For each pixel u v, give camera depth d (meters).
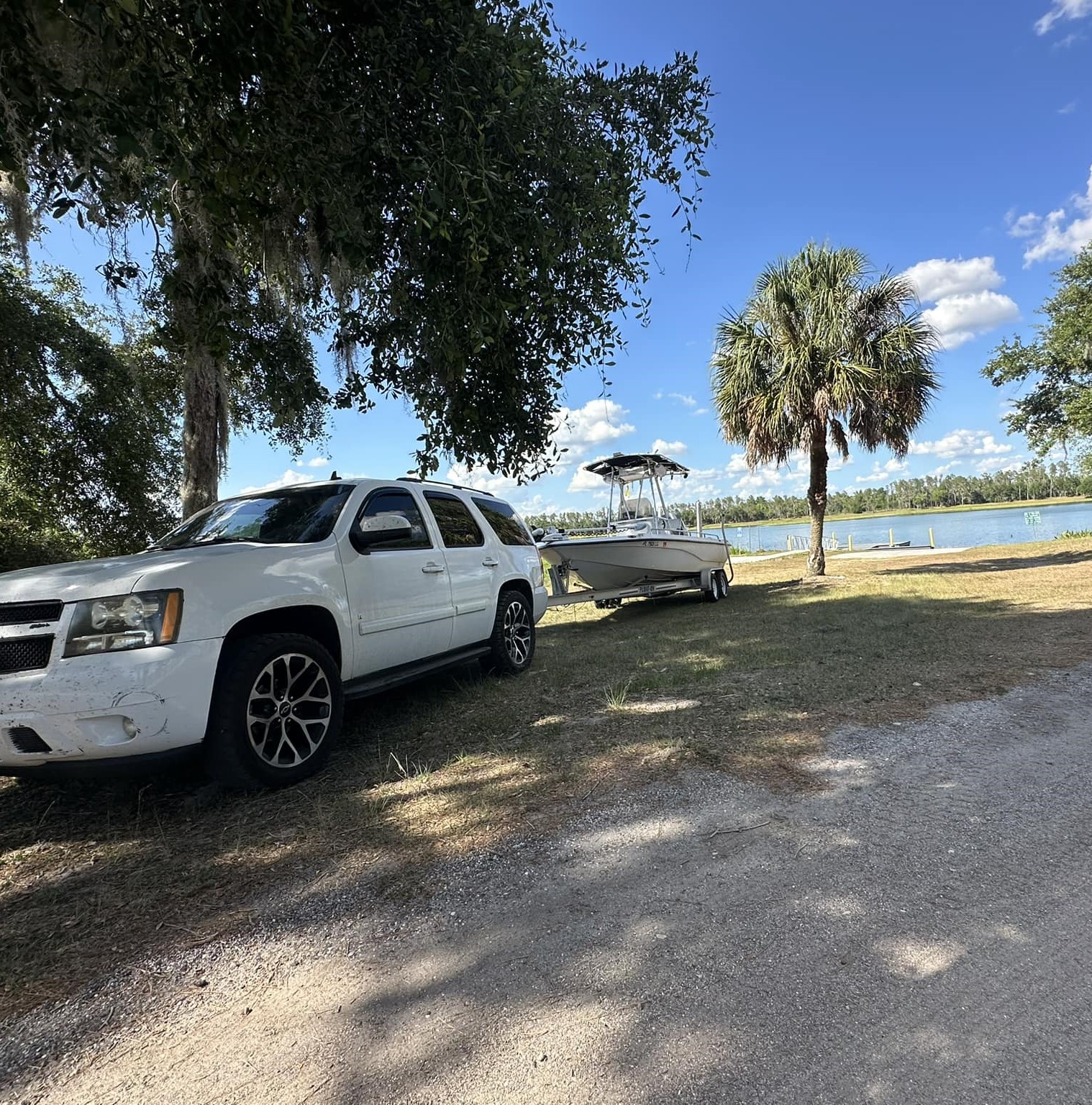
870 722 4.29
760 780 3.46
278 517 4.83
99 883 2.82
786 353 14.16
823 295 13.77
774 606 10.60
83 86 3.24
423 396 5.92
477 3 3.93
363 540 4.60
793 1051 1.72
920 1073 1.63
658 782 3.49
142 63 3.11
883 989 1.93
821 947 2.13
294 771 3.78
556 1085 1.65
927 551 23.81
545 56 4.24
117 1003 2.07
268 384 8.10
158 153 3.42
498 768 3.84
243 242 5.73
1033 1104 1.53
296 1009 2.00
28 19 2.79
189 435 8.77
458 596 5.56
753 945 2.15
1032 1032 1.75
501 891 2.57
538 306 4.99
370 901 2.57
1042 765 3.53
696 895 2.46
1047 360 17.81
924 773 3.47
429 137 3.86
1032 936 2.14
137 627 3.24
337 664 4.34
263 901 2.62
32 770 3.21
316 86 3.63
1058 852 2.65
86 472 13.66
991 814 3.00
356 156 3.86
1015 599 9.48
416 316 4.93
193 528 5.14
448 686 6.01
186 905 2.62
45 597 3.23
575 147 4.51
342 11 3.61
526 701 5.32
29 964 2.29
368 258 4.39
